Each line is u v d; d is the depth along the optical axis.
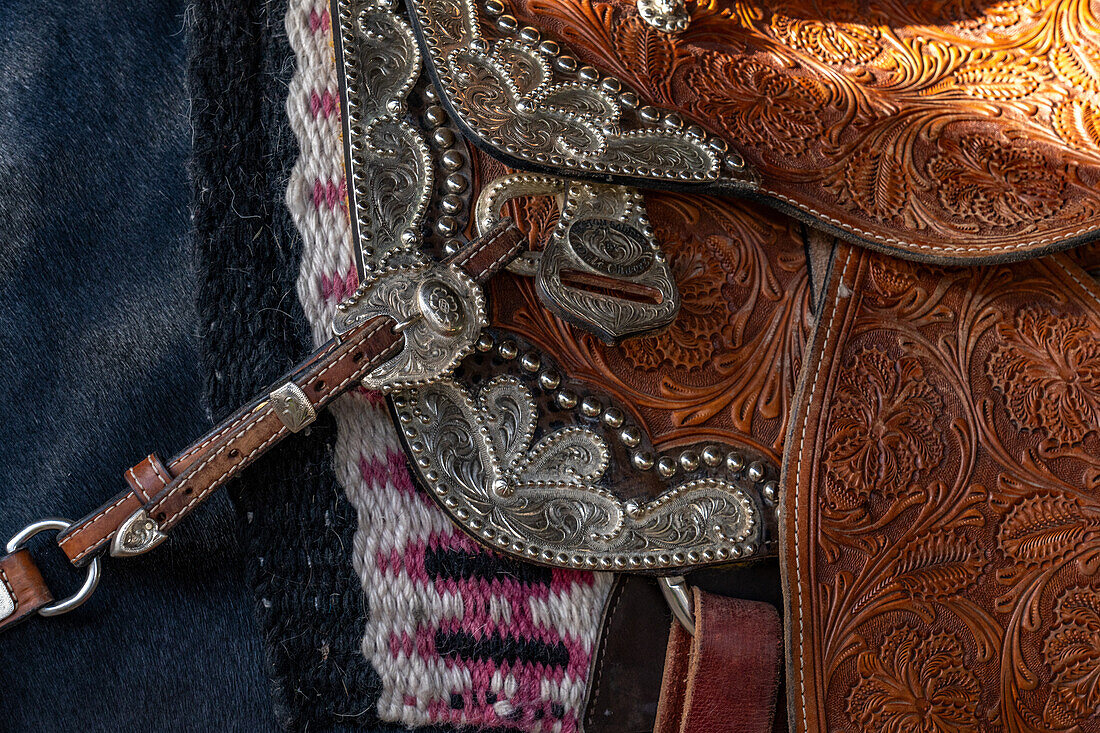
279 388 1.31
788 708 1.34
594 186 1.39
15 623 1.31
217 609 1.35
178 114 1.42
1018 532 1.38
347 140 1.37
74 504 1.35
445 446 1.33
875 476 1.37
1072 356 1.42
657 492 1.36
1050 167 1.45
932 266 1.42
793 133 1.43
